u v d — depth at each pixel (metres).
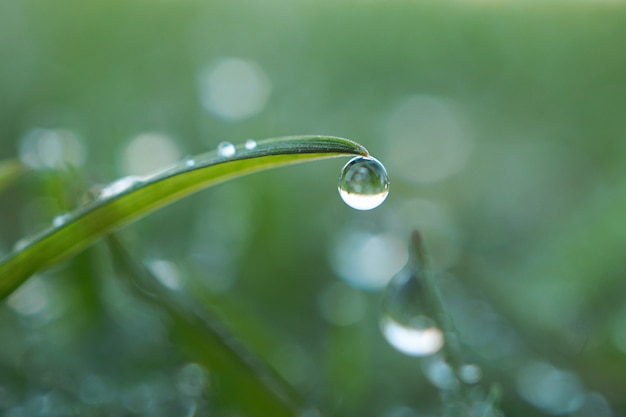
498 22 0.29
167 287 0.11
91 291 0.13
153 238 0.16
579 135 0.23
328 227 0.18
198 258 0.15
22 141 0.19
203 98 0.24
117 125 0.22
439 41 0.28
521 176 0.22
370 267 0.15
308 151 0.09
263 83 0.25
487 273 0.16
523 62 0.27
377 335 0.14
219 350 0.11
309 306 0.15
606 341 0.14
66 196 0.12
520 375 0.13
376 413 0.13
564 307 0.15
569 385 0.13
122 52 0.27
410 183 0.22
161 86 0.25
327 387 0.13
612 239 0.17
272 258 0.15
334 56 0.28
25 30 0.26
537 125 0.24
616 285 0.16
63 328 0.13
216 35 0.28
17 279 0.10
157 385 0.12
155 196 0.10
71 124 0.21
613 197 0.18
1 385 0.12
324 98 0.26
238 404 0.11
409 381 0.13
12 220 0.16
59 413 0.12
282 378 0.11
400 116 0.25
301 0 0.30
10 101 0.23
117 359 0.13
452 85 0.27
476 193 0.21
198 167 0.09
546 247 0.18
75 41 0.26
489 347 0.14
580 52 0.27
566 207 0.20
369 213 0.18
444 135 0.24
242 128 0.23
